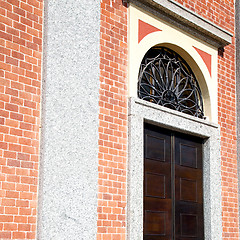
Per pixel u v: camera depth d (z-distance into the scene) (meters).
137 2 7.68
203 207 8.59
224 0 9.62
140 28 7.73
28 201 5.84
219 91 9.12
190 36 8.62
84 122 6.47
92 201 6.40
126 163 7.18
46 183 5.93
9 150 5.74
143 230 7.46
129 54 7.50
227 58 9.46
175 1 8.13
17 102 5.91
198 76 8.83
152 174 7.77
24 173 5.85
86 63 6.64
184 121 8.20
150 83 8.04
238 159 9.24
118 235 6.89
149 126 7.83
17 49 6.00
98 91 6.74
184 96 8.67
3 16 5.91
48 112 6.10
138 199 7.17
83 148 6.40
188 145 8.52
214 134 8.80
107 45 7.24
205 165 8.69
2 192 5.61
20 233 5.71
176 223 8.05
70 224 6.10
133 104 7.35
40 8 6.35
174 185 8.12
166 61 8.43
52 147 6.06
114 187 6.96
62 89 6.30
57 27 6.38
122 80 7.36
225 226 8.76
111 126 7.07
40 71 6.21
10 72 5.89
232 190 9.04
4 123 5.74
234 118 9.36
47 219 5.88
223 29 9.07
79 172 6.30
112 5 7.42
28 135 5.96
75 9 6.64
